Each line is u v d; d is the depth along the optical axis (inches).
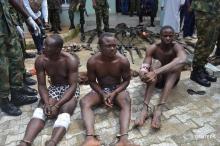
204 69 152.3
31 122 108.0
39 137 107.9
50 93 122.4
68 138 107.2
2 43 116.2
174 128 111.2
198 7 138.2
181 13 255.8
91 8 331.0
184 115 119.9
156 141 103.8
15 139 108.8
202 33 140.3
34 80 158.4
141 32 243.0
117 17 339.3
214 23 137.6
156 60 143.3
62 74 121.7
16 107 128.3
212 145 100.8
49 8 251.1
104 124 115.4
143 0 293.0
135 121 112.8
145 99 122.0
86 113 112.7
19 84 131.0
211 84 148.6
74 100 121.6
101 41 112.2
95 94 122.1
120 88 120.8
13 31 124.1
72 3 264.7
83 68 181.3
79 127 114.0
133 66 182.9
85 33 270.2
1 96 123.0
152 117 117.6
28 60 198.7
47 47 112.9
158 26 295.7
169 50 133.6
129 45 222.1
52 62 119.0
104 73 122.6
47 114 111.6
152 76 120.6
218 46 176.4
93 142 98.6
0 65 117.4
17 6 139.3
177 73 130.0
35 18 183.2
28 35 238.8
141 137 106.5
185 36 243.6
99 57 119.0
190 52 198.1
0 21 115.0
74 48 221.1
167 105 127.8
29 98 134.7
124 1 344.2
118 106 122.6
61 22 290.4
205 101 131.0
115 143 103.1
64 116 109.6
